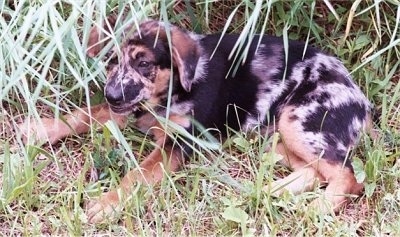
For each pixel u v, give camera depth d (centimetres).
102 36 185
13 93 195
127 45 181
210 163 186
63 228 174
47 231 174
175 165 184
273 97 190
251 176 186
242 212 175
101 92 197
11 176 179
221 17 208
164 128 184
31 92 195
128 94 179
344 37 198
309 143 183
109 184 182
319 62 191
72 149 190
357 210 180
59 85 190
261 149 186
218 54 191
